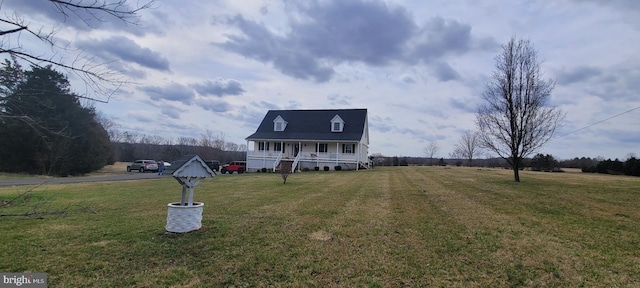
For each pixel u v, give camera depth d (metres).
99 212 8.22
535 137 17.11
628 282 3.92
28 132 25.88
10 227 6.39
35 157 27.50
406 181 17.91
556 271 4.25
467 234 6.06
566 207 9.01
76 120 29.06
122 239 5.62
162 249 5.10
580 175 25.70
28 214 4.03
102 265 4.39
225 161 55.94
